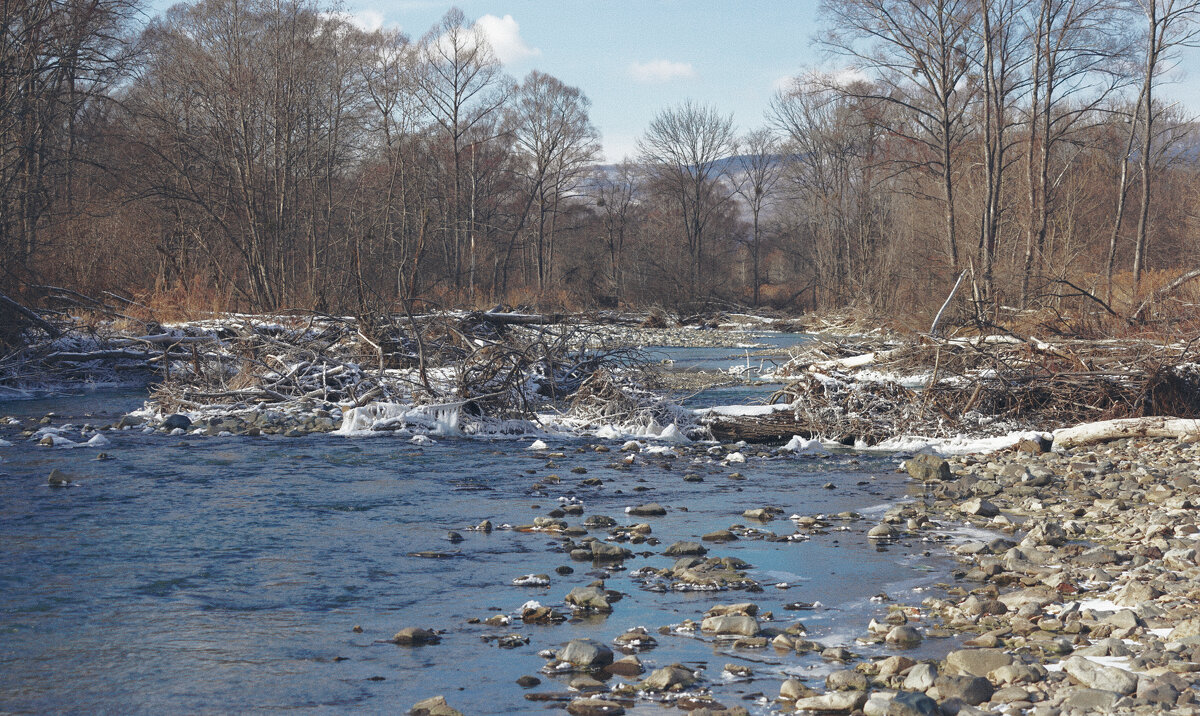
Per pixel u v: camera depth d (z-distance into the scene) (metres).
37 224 28.52
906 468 12.23
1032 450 13.43
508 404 15.98
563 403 17.98
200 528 8.47
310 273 38.41
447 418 15.33
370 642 5.49
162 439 14.05
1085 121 41.97
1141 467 11.52
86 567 7.10
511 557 7.57
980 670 4.88
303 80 38.91
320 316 21.45
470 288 53.94
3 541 7.85
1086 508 9.38
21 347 21.41
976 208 37.22
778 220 93.12
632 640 5.47
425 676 4.91
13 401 18.94
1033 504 9.68
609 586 6.78
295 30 37.41
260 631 5.69
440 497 10.10
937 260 35.94
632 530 8.55
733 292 71.62
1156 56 32.31
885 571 7.25
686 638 5.59
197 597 6.40
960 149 38.19
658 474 11.95
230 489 10.35
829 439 15.18
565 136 71.69
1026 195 37.78
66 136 34.28
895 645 5.45
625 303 64.25
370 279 38.03
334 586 6.70
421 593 6.55
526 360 18.11
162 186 32.91
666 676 4.75
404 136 51.50
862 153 61.66
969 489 10.61
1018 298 28.25
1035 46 34.94
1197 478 10.59
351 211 42.59
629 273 73.00
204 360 19.00
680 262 77.44
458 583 6.81
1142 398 15.10
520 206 77.94
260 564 7.28
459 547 7.89
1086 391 15.58
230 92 34.84
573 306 58.50
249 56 36.03
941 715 4.26
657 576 7.06
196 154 35.50
